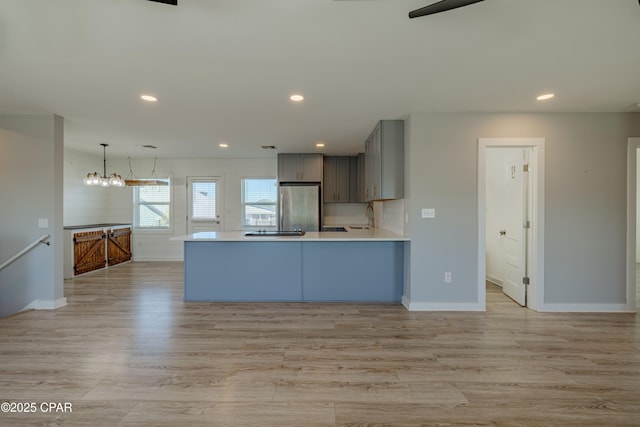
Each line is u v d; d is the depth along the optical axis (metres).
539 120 3.43
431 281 3.51
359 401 1.90
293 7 1.64
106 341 2.73
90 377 2.14
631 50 2.09
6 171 3.51
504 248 4.25
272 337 2.82
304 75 2.48
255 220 6.80
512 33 1.90
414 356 2.46
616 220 3.43
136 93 2.85
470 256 3.48
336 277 3.94
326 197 6.34
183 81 2.58
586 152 3.43
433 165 3.46
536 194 3.47
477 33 1.90
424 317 3.33
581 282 3.46
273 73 2.44
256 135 4.55
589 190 3.43
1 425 1.67
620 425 1.70
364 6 1.64
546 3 1.63
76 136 4.61
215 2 1.59
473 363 2.35
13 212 3.52
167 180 6.80
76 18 1.72
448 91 2.82
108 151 5.88
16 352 2.51
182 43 2.00
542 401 1.90
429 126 3.45
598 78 2.54
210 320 3.27
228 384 2.07
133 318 3.32
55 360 2.38
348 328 3.04
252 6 1.63
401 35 1.92
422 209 3.47
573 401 1.90
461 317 3.33
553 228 3.46
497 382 2.10
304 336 2.85
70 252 5.21
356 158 6.33
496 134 3.43
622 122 3.41
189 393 1.97
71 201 5.84
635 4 1.63
